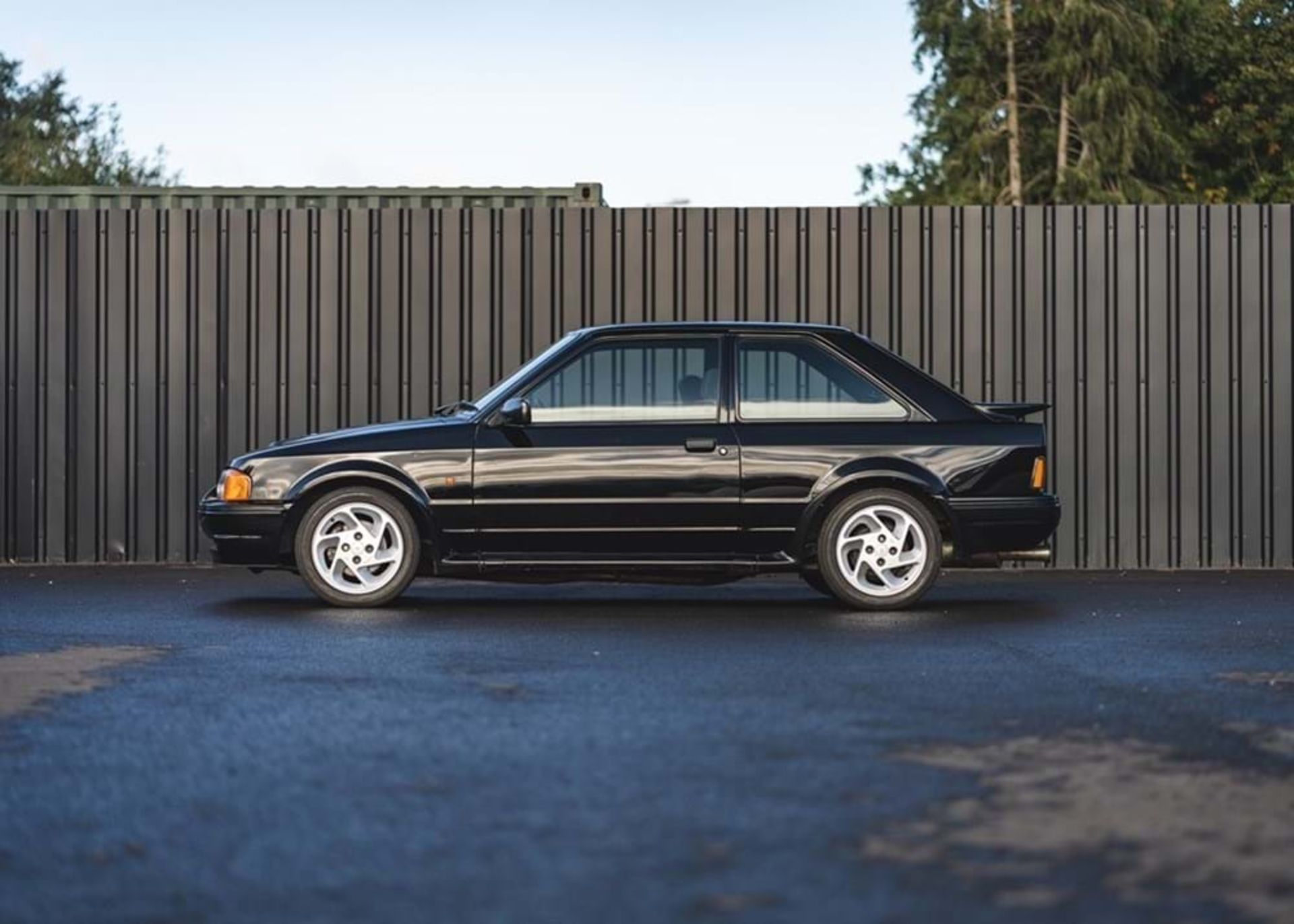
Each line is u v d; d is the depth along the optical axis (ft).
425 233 48.80
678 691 25.12
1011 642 31.27
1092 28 159.53
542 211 48.65
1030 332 48.42
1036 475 36.37
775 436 36.14
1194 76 156.15
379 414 48.88
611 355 36.37
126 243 49.16
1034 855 15.67
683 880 14.84
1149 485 48.39
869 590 36.27
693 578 37.19
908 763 19.75
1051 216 48.47
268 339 48.98
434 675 26.68
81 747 20.75
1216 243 48.47
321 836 16.39
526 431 36.17
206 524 36.70
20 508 49.01
